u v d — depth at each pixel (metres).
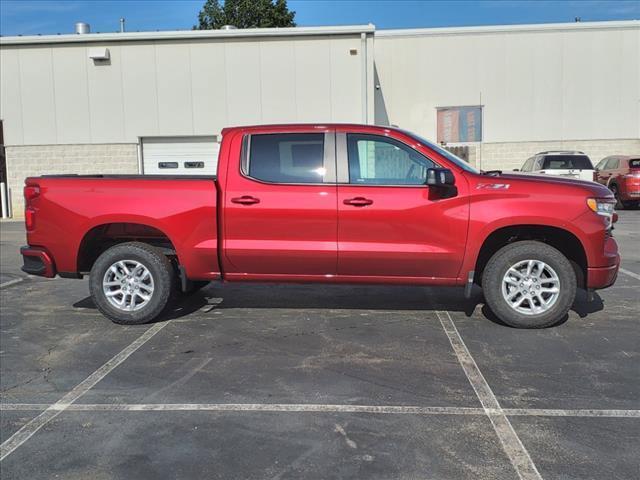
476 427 3.71
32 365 4.95
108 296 6.07
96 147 18.81
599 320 6.02
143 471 3.26
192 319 6.26
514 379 4.48
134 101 18.59
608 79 20.86
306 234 5.71
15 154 18.94
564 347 5.19
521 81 21.08
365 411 3.96
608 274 5.59
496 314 5.73
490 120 21.30
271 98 18.33
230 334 5.70
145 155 18.95
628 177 18.06
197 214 5.81
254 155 5.83
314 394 4.25
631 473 3.16
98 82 18.56
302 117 18.31
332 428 3.72
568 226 5.46
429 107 21.48
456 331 5.69
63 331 5.92
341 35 17.98
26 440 3.63
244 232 5.78
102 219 5.92
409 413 3.92
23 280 8.69
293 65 18.19
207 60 18.34
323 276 5.82
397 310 6.50
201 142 18.78
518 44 20.95
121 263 6.05
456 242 5.55
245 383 4.47
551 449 3.42
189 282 6.43
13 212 19.19
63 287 8.16
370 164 5.72
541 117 21.14
